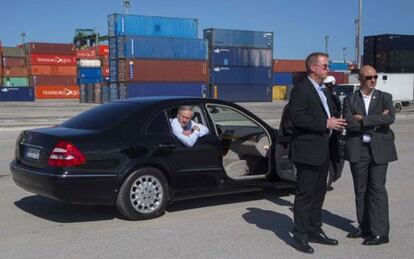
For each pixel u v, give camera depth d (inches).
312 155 210.5
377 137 227.1
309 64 213.5
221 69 2086.6
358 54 1546.5
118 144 262.5
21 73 2910.9
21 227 257.0
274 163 306.8
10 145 609.9
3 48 2876.5
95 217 276.2
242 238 238.4
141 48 1911.9
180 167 278.7
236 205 305.4
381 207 229.8
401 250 222.7
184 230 251.8
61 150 253.3
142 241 233.3
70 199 253.4
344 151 232.8
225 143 315.3
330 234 247.3
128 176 263.7
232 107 307.0
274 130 316.8
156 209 273.3
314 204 225.6
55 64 2923.2
